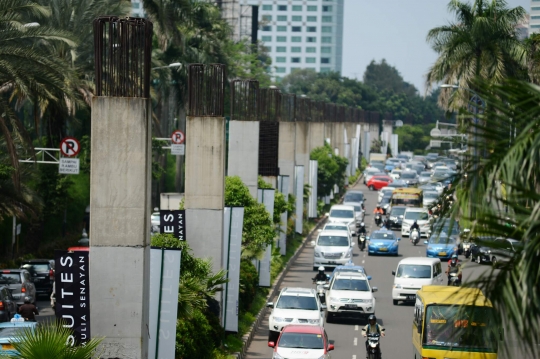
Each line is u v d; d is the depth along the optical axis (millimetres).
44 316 64000
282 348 48406
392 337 61156
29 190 71312
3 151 69125
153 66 111500
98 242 37094
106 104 37125
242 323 62062
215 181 57062
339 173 183125
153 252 39594
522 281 17688
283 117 116875
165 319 39562
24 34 58719
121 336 36938
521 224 17719
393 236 109062
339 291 67688
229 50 161375
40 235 88500
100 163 37156
